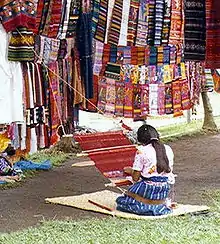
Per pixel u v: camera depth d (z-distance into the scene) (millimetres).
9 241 5555
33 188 8312
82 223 6215
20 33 7746
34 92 8484
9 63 7781
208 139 13398
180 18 10781
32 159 10398
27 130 8469
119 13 10055
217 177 9055
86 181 8828
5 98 7773
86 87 9711
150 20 10445
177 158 10969
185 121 16625
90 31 9555
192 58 8703
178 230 5891
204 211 6832
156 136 6738
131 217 6523
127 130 8961
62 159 10547
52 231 5918
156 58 10789
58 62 9164
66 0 8922
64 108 9383
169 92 11242
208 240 5512
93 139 7461
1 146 8484
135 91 10727
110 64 10289
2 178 8594
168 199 6859
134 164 6676
